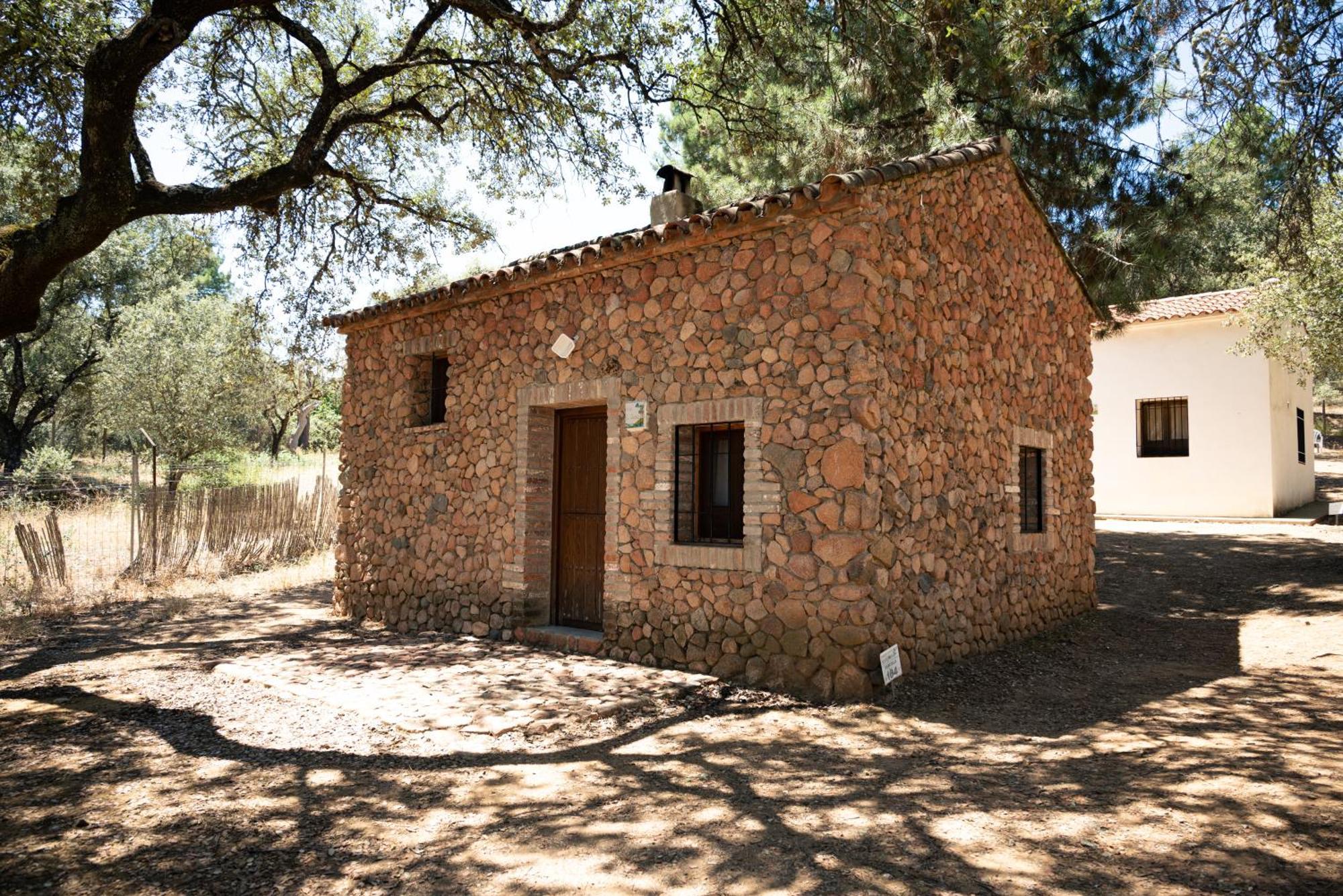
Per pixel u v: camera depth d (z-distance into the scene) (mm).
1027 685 6312
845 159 11156
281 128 10586
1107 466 17391
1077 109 11383
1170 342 16750
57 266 6504
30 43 7145
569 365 7613
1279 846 3404
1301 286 11625
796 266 6105
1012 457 7918
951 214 7152
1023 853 3426
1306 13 6023
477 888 3223
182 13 6445
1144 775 4301
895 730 5176
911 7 8492
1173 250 11555
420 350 9141
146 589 10914
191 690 6242
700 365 6617
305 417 35562
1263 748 4664
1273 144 6891
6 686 6383
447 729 5148
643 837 3670
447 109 9602
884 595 5926
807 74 11031
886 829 3713
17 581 10156
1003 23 8336
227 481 20016
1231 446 16078
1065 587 8836
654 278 6992
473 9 7449
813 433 5934
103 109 6105
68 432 29797
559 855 3498
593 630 7746
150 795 4191
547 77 9117
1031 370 8469
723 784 4312
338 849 3572
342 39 10414
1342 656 6816
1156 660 7152
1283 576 10586
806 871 3316
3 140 9977
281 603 10625
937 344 6805
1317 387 32969
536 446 7977
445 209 11891
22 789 4270
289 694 6059
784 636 6000
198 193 7270
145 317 21812
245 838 3682
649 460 6941
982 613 7211
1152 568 11703
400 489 9258
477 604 8250
